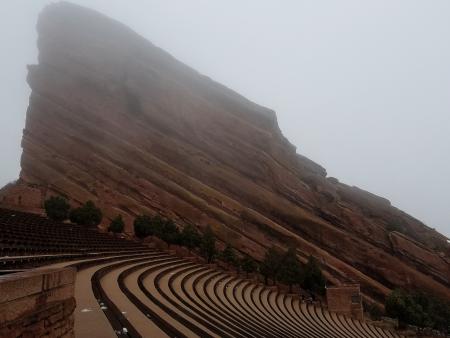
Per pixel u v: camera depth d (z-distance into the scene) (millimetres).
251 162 81625
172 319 13812
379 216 89062
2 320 5090
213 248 49250
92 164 68250
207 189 71125
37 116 74625
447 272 76312
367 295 63969
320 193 86312
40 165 67312
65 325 7074
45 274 6352
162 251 44344
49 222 35156
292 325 27953
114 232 48312
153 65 89812
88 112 76375
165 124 80500
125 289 16516
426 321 51531
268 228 68125
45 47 83750
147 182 67562
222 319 18828
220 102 91438
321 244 72688
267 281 52312
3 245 18609
